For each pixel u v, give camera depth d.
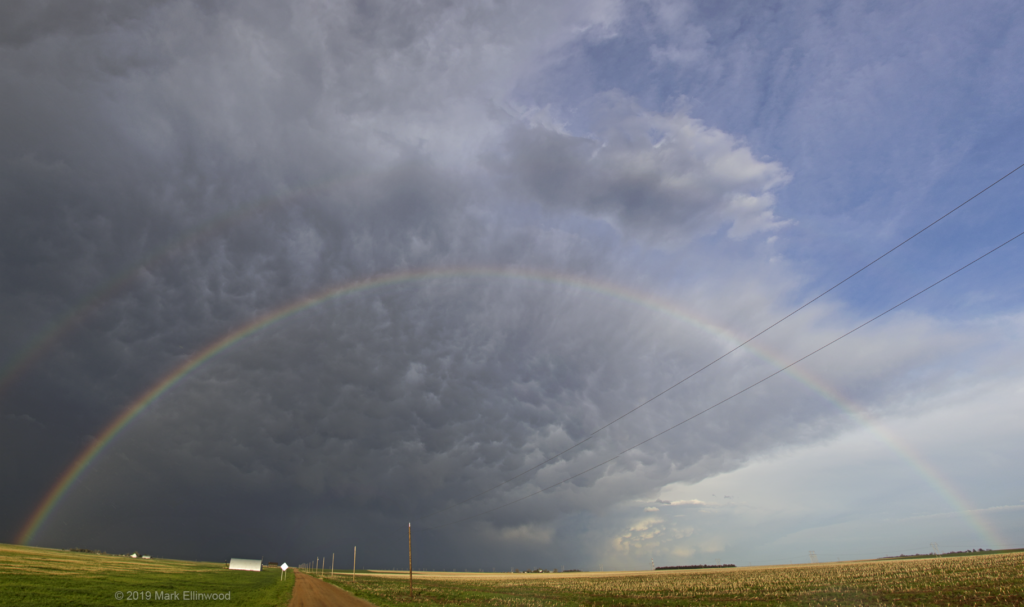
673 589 95.44
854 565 168.88
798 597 70.00
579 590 100.81
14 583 56.25
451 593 92.62
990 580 76.88
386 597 73.81
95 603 47.78
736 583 102.56
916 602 58.47
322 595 72.44
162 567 132.88
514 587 115.94
